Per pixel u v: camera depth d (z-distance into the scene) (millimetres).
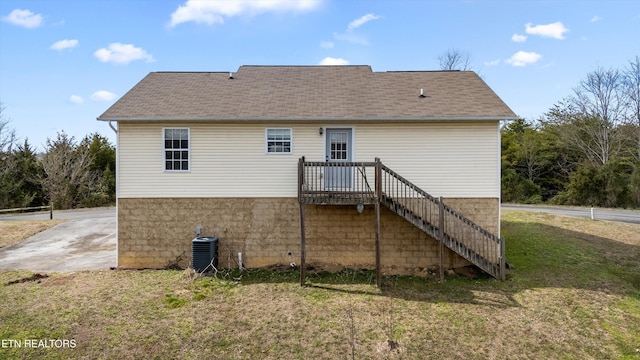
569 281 9602
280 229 10906
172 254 10852
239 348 6602
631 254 11391
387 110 10875
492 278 10016
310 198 9594
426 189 10789
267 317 7730
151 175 10844
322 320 7633
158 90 12297
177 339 6805
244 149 10914
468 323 7535
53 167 27500
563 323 7535
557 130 30188
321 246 10914
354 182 10391
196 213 10891
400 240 10820
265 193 10914
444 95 11883
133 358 6234
